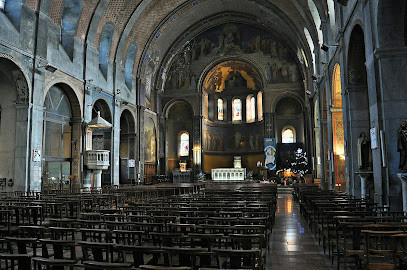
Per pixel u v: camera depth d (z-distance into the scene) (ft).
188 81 120.37
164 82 120.37
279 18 98.07
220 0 104.88
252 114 128.98
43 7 58.65
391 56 35.01
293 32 97.14
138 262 14.46
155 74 113.39
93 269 11.82
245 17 112.47
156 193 58.59
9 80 56.18
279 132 116.67
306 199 39.63
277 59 114.52
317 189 57.62
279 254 23.95
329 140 64.44
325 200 33.81
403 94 34.65
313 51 87.35
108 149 81.51
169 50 114.62
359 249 19.71
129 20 84.94
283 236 30.45
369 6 37.14
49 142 63.62
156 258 14.56
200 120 118.32
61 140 67.15
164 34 105.60
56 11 63.21
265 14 103.50
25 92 55.06
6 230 23.90
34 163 55.31
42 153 61.11
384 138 34.78
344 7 49.26
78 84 69.67
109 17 79.97
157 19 96.12
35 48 56.80
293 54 112.06
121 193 48.11
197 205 29.91
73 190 58.85
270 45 115.24
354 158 47.34
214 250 12.89
